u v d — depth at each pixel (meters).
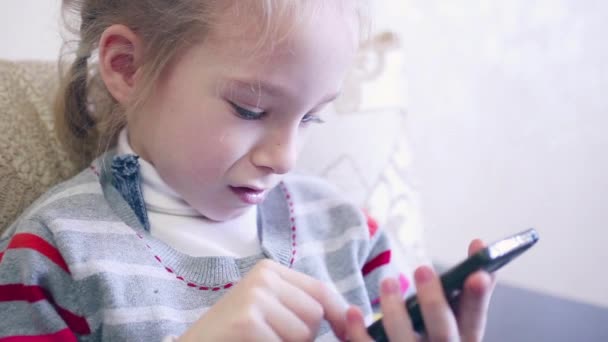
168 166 0.64
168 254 0.64
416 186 1.08
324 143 1.00
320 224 0.81
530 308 1.11
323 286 0.54
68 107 0.76
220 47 0.58
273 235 0.75
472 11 1.47
